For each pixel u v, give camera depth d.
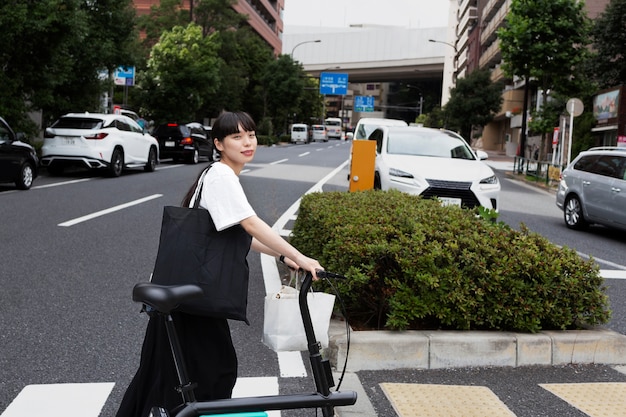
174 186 16.27
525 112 28.72
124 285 6.59
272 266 7.70
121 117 19.33
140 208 12.09
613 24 33.06
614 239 11.62
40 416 3.61
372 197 7.21
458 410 3.80
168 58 34.00
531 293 4.84
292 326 2.70
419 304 4.71
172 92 34.09
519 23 25.42
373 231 5.15
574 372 4.58
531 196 19.12
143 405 2.67
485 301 4.82
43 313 5.56
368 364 4.48
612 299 6.84
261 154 35.59
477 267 4.78
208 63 34.44
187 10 42.19
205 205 2.59
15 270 7.02
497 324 4.88
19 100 17.39
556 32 25.42
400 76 112.69
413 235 5.01
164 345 2.62
